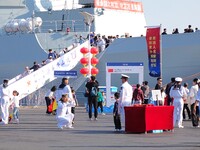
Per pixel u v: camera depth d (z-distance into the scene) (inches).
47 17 2091.5
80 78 1868.8
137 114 925.8
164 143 769.6
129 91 962.7
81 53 1823.3
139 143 769.6
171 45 1764.3
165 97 1188.5
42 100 1908.2
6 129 1024.9
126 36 1940.2
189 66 1743.4
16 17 2138.3
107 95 1598.2
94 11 2074.3
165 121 951.6
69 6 2207.2
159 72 1403.8
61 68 1857.8
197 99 1056.8
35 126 1095.6
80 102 1884.8
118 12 2156.7
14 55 2062.0
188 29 1793.8
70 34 2010.3
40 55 2007.9
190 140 810.8
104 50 1883.6
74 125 1113.4
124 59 1851.6
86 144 757.9
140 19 2249.0
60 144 759.1
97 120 1264.8
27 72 1860.2
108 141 797.9
